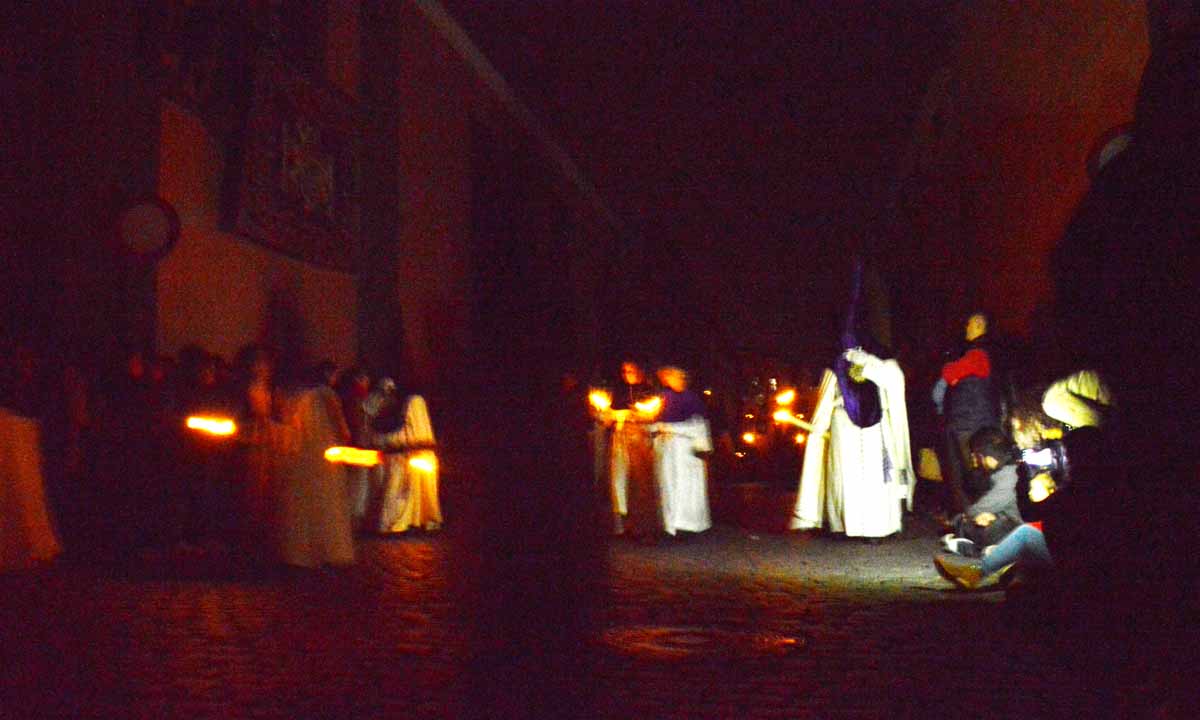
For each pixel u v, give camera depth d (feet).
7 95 37.19
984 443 28.78
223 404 33.91
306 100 52.42
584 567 31.17
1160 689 8.16
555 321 96.53
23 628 21.20
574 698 15.58
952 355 37.83
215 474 34.24
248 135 46.85
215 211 46.37
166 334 42.19
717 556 33.91
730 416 138.31
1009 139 50.78
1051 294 7.35
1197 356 6.48
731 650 18.97
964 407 34.22
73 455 33.58
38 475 31.12
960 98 63.36
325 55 56.44
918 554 33.76
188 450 33.99
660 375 39.99
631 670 17.40
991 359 34.40
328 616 22.75
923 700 15.33
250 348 31.71
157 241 39.40
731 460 89.25
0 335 36.04
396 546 37.32
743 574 29.43
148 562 31.91
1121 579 7.73
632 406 39.55
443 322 70.69
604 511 44.65
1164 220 6.49
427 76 69.41
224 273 46.88
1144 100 6.72
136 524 33.42
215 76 45.73
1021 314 47.91
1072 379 7.77
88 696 15.69
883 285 120.57
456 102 75.00
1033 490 25.34
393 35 63.46
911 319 88.63
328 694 15.84
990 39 54.24
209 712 14.82
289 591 26.48
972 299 59.26
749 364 153.28
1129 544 7.47
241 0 47.62
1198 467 6.72
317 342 55.36
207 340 45.32
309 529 30.27
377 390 42.14
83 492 33.71
